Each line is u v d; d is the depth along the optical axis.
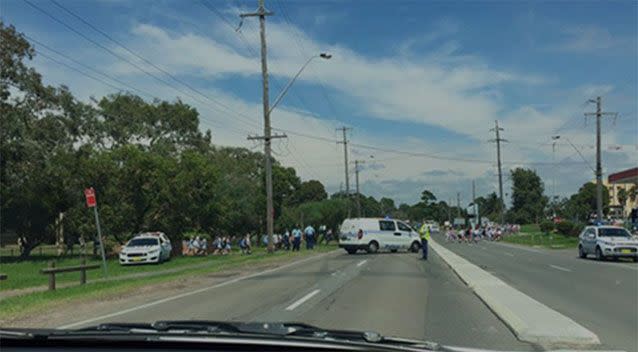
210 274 23.25
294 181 78.12
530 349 8.77
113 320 11.86
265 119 39.31
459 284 18.02
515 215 141.38
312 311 12.51
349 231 39.22
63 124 45.59
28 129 42.53
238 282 19.48
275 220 71.94
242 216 67.06
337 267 25.33
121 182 46.12
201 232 55.25
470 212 101.25
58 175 44.38
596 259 31.94
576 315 12.17
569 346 9.05
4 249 71.50
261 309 12.91
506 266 26.48
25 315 12.95
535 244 55.06
